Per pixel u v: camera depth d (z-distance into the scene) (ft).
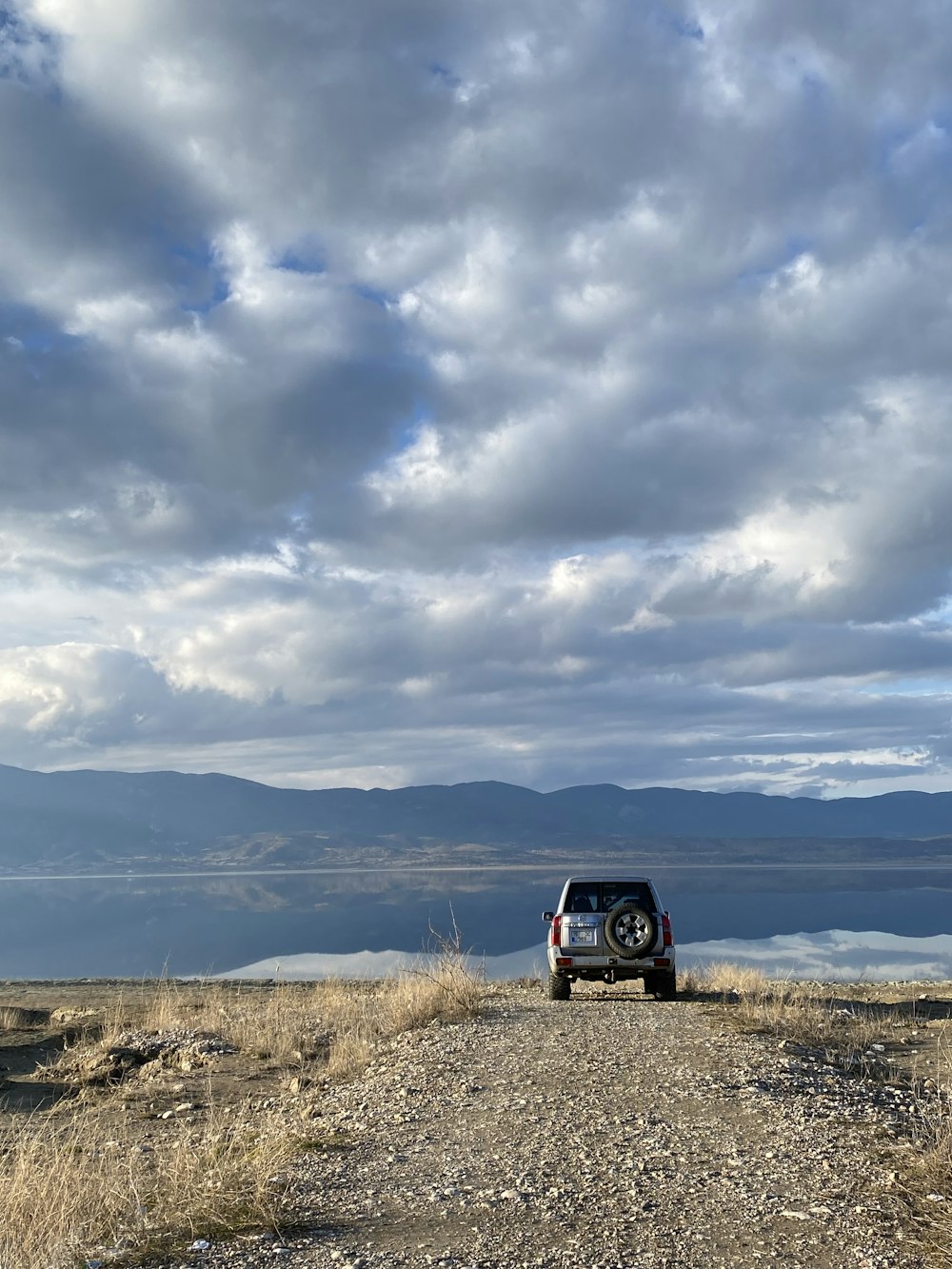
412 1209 19.93
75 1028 53.67
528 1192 20.66
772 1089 29.68
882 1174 21.48
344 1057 39.55
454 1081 32.30
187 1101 35.91
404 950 139.95
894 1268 16.63
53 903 372.79
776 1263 16.85
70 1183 21.39
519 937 158.30
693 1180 21.21
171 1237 18.75
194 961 136.05
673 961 55.98
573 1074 32.48
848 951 130.41
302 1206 20.24
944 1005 55.52
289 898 367.25
